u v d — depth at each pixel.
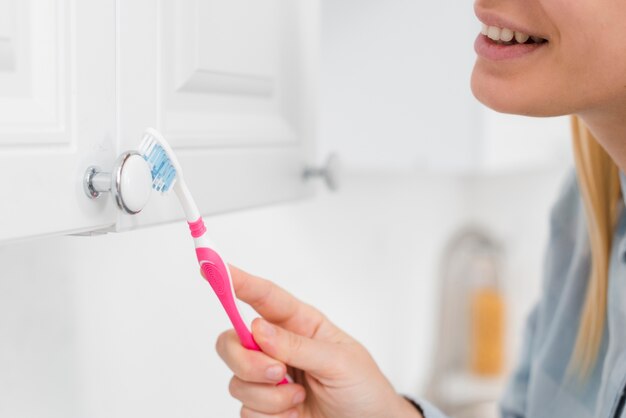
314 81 0.79
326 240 1.38
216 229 1.06
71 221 0.47
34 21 0.44
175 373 1.01
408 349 1.72
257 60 0.67
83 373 0.87
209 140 0.60
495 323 1.84
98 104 0.49
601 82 0.59
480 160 1.27
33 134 0.44
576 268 0.92
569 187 0.96
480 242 1.88
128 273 0.92
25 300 0.79
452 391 1.80
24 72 0.44
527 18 0.58
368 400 0.72
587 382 0.88
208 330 1.08
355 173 1.45
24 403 0.79
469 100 1.24
